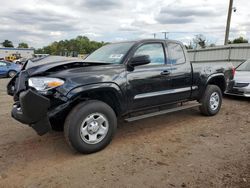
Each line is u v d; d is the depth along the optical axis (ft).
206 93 19.13
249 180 10.18
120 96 13.71
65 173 11.08
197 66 18.29
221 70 20.07
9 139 15.16
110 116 13.33
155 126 17.51
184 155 12.71
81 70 12.81
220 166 11.44
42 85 11.87
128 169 11.34
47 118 11.88
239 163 11.70
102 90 12.98
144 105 15.21
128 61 14.38
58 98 11.87
